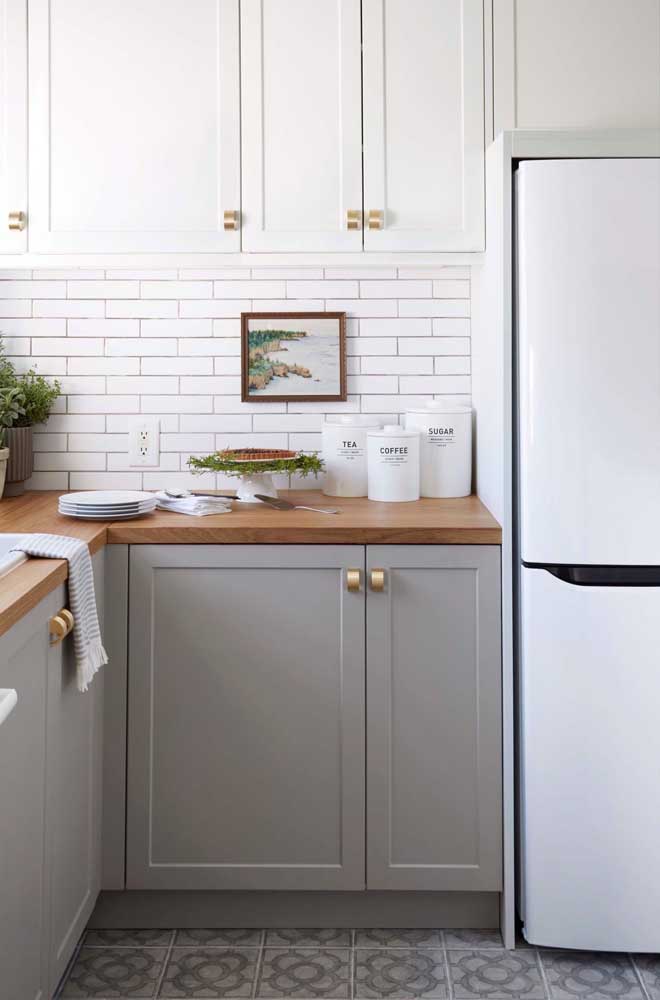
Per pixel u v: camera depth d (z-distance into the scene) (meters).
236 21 2.33
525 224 2.01
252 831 2.18
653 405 2.00
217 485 2.72
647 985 2.04
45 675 1.70
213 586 2.14
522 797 2.15
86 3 2.33
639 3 2.31
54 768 1.77
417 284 2.69
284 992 1.99
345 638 2.14
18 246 2.36
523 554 2.07
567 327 2.00
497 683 2.14
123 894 2.24
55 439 2.72
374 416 2.72
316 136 2.35
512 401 2.09
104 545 2.13
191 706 2.16
